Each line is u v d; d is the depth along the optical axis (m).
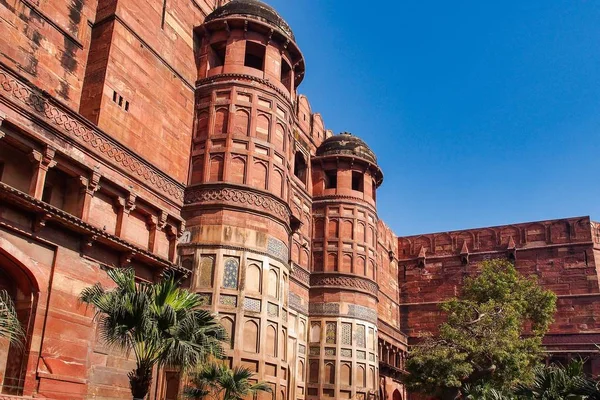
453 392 26.98
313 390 27.08
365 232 30.06
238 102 21.36
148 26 19.45
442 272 43.19
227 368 15.83
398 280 44.22
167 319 11.59
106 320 11.52
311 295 28.64
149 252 16.98
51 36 16.34
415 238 45.00
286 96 22.66
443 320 41.69
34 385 13.38
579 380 16.19
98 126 16.59
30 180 14.75
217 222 19.81
